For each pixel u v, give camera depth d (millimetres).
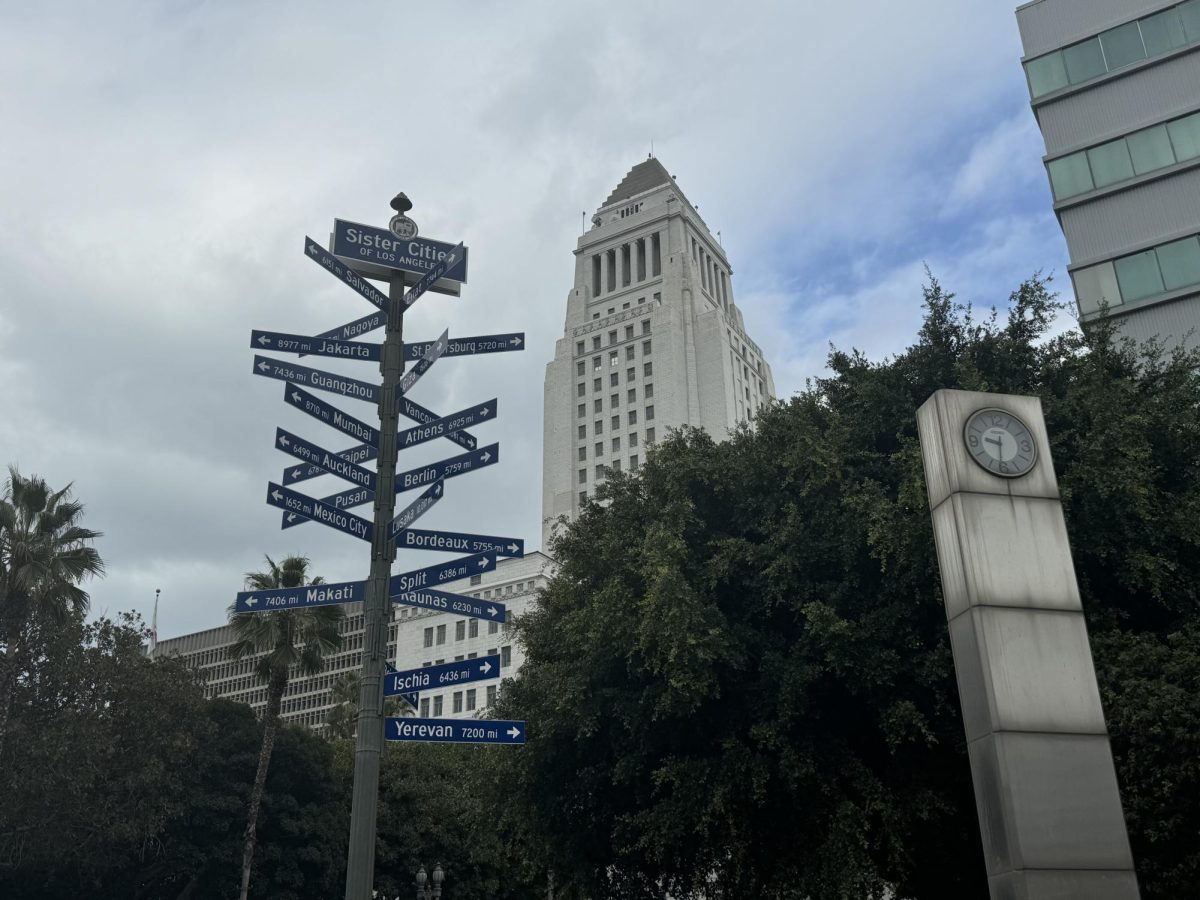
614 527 23703
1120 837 13539
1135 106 39938
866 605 20391
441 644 97938
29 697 33562
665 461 24234
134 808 36594
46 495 34594
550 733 22406
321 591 12391
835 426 22016
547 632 25094
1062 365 22578
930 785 20766
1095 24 41875
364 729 11531
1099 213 39188
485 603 12867
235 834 42250
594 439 116188
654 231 126625
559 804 24094
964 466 15359
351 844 10969
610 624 21406
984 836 13945
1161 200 38125
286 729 46500
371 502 13242
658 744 21375
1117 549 19312
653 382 115062
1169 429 20562
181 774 40906
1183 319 36094
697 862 23516
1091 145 40219
